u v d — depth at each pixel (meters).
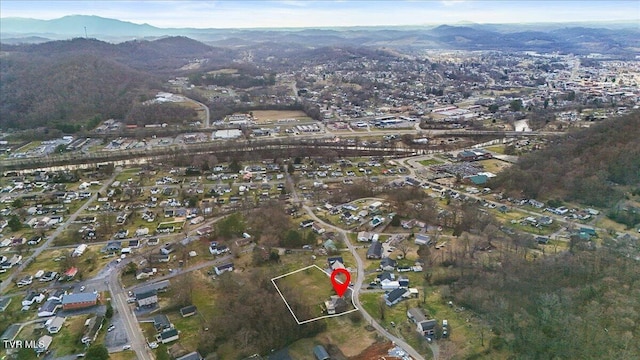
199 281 142.62
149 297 128.50
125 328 119.25
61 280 143.88
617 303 115.25
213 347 110.44
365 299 130.62
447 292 131.38
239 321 115.94
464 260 149.75
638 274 129.12
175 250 163.12
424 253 154.50
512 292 127.69
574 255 145.62
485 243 161.75
